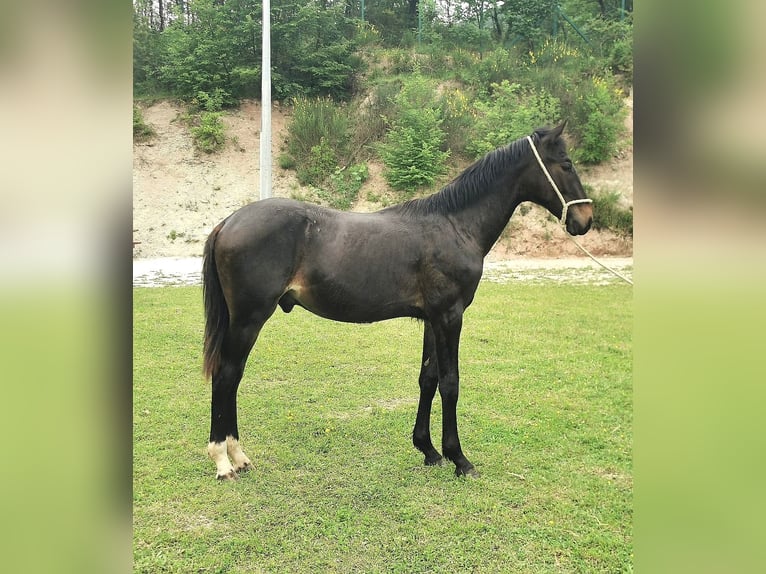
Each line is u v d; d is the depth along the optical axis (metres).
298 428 3.84
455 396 3.17
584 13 18.44
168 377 4.84
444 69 17.33
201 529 2.62
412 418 4.03
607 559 2.42
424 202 3.25
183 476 3.13
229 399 3.10
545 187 3.27
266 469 3.23
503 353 5.69
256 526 2.66
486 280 10.08
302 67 16.41
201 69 16.19
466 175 3.28
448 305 3.14
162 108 16.19
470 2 19.91
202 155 14.96
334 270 2.99
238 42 16.22
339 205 13.98
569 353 5.70
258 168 14.85
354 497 2.93
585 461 3.38
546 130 3.30
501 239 13.14
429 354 3.35
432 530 2.63
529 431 3.81
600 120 14.21
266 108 9.90
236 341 2.97
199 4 16.38
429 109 14.23
